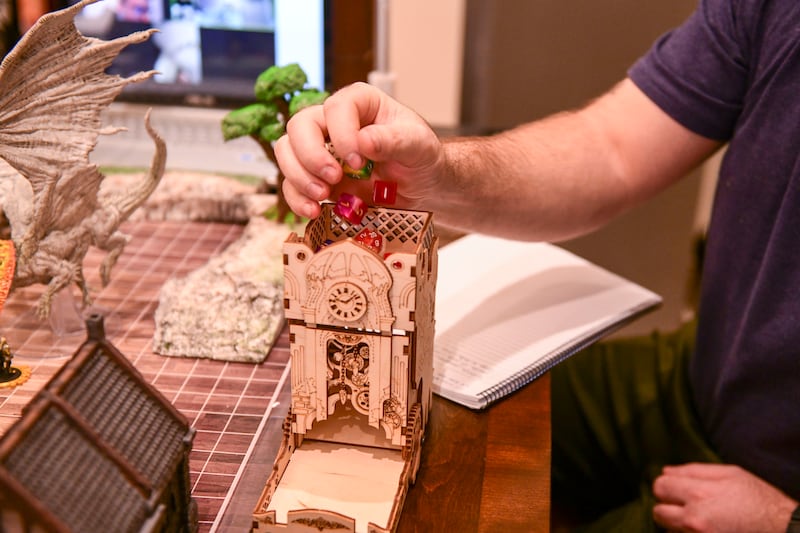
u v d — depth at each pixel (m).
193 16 1.27
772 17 0.99
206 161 1.33
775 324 0.97
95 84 0.86
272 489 0.70
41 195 0.84
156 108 1.34
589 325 0.99
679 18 1.58
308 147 0.71
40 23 0.78
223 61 1.31
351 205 0.73
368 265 0.67
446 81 1.82
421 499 0.73
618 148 1.11
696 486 1.04
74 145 0.85
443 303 1.02
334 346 0.72
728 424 1.08
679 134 1.11
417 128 0.76
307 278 0.68
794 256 0.95
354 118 0.72
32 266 0.87
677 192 1.73
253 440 0.79
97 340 0.58
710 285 1.11
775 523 1.01
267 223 1.16
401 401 0.72
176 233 1.19
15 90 0.81
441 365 0.90
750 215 1.02
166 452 0.60
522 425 0.83
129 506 0.54
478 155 0.94
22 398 0.82
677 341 1.29
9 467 0.48
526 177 1.01
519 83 1.71
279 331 0.97
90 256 1.11
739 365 1.03
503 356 0.92
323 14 1.26
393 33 1.77
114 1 1.26
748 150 1.02
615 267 1.81
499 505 0.73
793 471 1.01
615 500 1.28
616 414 1.22
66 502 0.50
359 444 0.77
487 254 1.14
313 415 0.74
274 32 1.27
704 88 1.08
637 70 1.14
